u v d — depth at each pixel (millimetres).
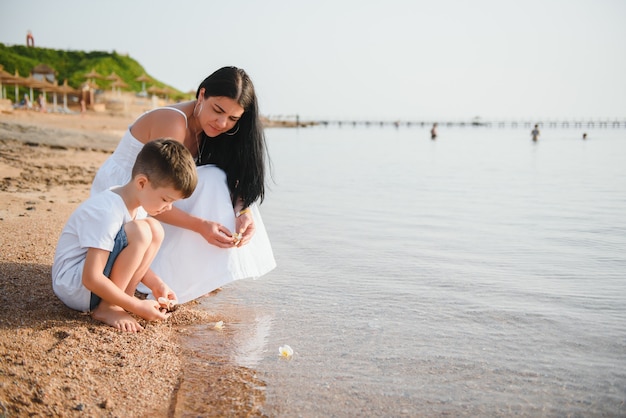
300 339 2480
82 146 11672
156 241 2525
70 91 42125
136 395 1932
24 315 2412
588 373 2143
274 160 14133
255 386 2041
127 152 2934
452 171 11125
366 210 5953
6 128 12500
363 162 13719
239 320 2709
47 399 1798
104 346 2258
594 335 2512
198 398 1947
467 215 5676
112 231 2361
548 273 3500
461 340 2461
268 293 3129
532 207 6227
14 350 2072
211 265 2869
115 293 2395
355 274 3494
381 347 2389
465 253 4027
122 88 61750
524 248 4176
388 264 3727
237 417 1828
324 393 1993
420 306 2906
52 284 2670
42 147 10750
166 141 2439
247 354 2318
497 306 2898
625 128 82438
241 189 3090
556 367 2195
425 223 5219
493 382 2074
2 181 6277
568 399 1947
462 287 3223
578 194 7410
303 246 4238
